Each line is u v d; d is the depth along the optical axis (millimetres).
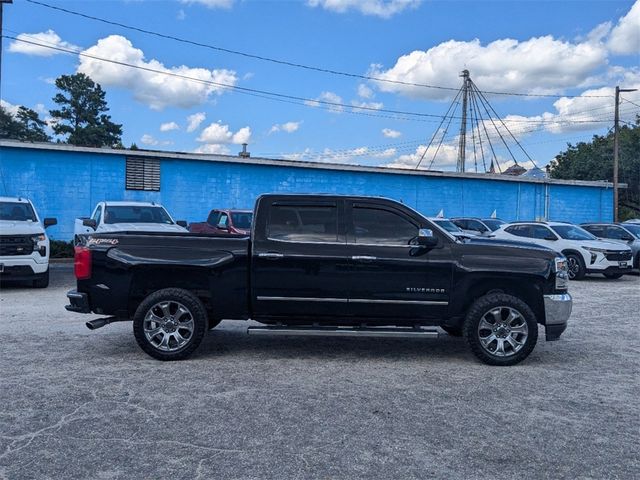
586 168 53219
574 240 16234
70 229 20641
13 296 11547
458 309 6797
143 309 6641
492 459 4184
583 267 15883
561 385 5996
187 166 22453
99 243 6801
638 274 18234
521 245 7152
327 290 6730
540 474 3961
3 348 7254
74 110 75312
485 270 6688
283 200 6930
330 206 6914
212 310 6879
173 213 22312
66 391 5547
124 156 21375
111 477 3816
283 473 3908
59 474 3846
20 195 19984
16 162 19875
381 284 6727
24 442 4352
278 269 6734
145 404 5215
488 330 6738
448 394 5652
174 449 4266
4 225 12141
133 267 6715
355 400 5426
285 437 4516
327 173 24922
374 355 7199
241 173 23359
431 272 6738
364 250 6734
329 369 6496
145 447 4293
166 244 6816
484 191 28516
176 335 6730
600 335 8602
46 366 6426
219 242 6848
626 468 4066
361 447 4355
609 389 5875
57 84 74812
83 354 6984
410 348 7613
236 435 4543
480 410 5203
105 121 76750
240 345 7621
